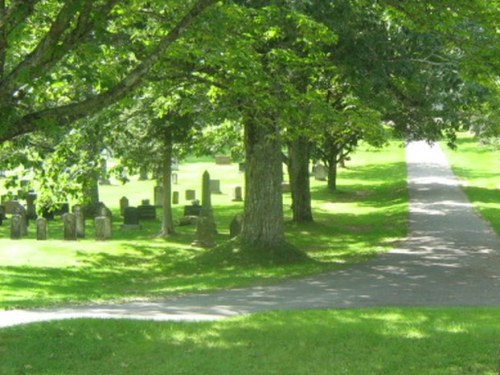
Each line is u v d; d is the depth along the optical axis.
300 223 34.53
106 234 31.02
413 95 24.83
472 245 26.52
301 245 28.97
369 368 9.29
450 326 11.21
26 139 13.54
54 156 21.25
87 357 10.23
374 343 10.27
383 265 22.00
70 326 11.73
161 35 15.55
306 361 9.64
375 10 18.92
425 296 16.38
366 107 21.50
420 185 48.91
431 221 33.56
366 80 19.80
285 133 21.94
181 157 31.62
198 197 47.84
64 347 10.65
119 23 15.38
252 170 23.61
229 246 23.78
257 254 23.20
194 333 11.15
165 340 10.85
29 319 13.59
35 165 14.21
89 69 11.88
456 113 27.98
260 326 11.42
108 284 21.14
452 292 16.98
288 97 17.97
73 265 24.62
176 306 15.28
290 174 35.53
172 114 26.77
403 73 20.61
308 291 17.33
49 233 33.31
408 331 10.85
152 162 29.88
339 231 32.75
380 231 31.83
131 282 21.55
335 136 33.31
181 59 16.08
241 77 16.23
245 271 21.78
